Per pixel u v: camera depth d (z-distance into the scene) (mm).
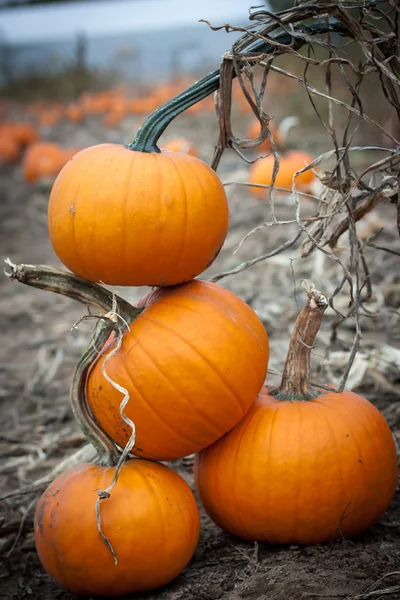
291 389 1229
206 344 1156
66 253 1172
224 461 1200
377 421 1220
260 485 1178
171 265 1166
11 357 2061
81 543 1133
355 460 1182
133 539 1130
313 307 1207
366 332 1838
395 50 1258
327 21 1247
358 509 1191
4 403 1792
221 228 1188
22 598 1214
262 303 2094
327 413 1198
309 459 1171
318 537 1193
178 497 1169
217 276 1308
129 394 1154
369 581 1113
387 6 1579
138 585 1149
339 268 2209
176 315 1171
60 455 1581
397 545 1196
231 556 1214
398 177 1242
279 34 1213
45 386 1853
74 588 1158
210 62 15688
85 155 1177
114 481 1115
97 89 11594
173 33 22156
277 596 1101
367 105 2713
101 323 1186
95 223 1142
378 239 2443
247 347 1182
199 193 1161
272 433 1185
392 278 2031
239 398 1176
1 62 15508
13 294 2713
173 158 1176
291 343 1229
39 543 1166
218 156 1252
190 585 1166
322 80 3756
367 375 1654
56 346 2098
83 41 13047
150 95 9164
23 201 4297
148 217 1138
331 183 1255
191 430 1167
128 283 1183
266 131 1210
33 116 9477
